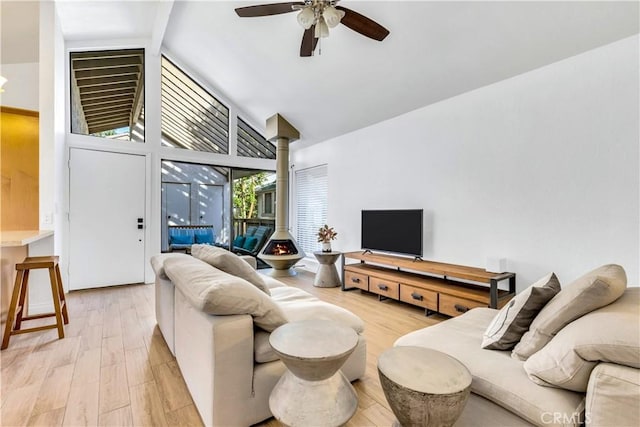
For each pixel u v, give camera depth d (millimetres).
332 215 5223
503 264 2895
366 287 4004
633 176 2252
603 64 2377
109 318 3133
